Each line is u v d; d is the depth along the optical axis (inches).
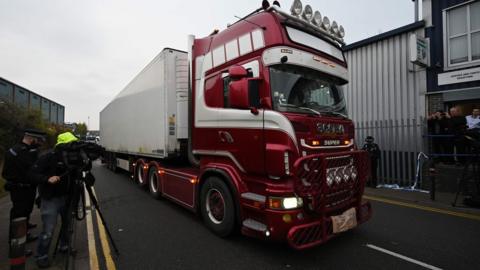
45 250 146.9
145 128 317.7
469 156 281.1
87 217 234.7
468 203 261.3
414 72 386.6
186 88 258.8
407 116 392.2
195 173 229.3
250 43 170.4
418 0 402.3
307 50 172.1
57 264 151.0
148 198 305.6
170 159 285.4
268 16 164.4
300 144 146.8
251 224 158.1
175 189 246.7
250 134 162.1
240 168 169.9
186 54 266.4
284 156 142.9
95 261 154.6
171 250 168.4
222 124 183.6
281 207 141.7
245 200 161.6
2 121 566.9
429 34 372.8
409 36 391.9
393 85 409.1
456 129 313.0
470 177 279.9
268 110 153.4
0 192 337.7
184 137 256.5
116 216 237.1
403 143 375.2
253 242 179.3
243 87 155.9
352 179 167.8
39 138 178.5
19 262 113.3
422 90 378.6
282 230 140.6
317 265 148.1
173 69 263.3
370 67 438.3
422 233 195.0
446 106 362.0
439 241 180.7
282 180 148.9
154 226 211.6
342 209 165.5
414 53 356.2
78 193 153.2
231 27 188.5
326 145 161.6
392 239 183.8
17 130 561.9
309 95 172.9
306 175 141.9
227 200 178.2
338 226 153.6
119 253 164.4
